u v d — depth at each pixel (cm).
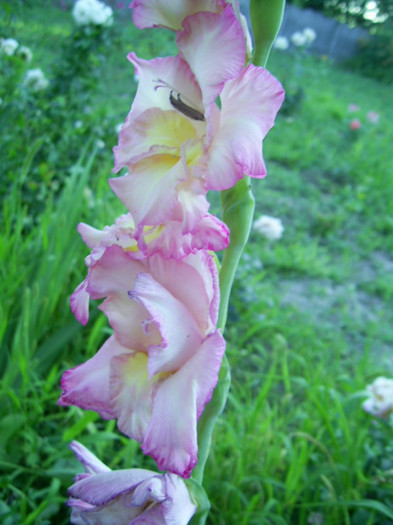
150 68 24
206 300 23
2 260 67
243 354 81
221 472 58
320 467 58
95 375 25
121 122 103
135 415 23
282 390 79
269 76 21
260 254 115
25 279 67
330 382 73
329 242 131
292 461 56
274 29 23
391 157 190
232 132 20
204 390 21
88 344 68
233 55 20
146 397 23
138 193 22
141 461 58
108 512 25
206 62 21
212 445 60
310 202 147
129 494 25
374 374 71
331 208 147
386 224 144
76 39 95
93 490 25
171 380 22
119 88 154
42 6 221
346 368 87
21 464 55
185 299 23
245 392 76
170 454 21
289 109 205
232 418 65
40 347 64
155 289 22
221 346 22
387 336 99
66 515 53
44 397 56
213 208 116
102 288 24
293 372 82
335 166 173
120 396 24
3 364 62
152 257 23
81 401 25
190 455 20
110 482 25
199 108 23
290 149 179
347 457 61
